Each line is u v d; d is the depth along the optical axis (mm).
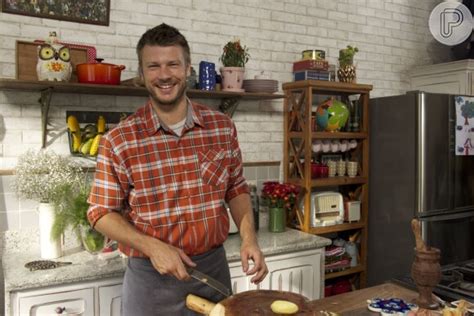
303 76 3109
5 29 2371
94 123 2602
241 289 2438
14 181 2391
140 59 1518
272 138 3244
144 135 1562
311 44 3404
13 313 1894
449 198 3133
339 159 3484
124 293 1651
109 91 2492
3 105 2385
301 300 1180
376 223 3314
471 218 3262
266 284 2537
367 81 3727
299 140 3340
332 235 3520
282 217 2918
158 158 1557
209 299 1592
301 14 3344
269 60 3213
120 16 2664
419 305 1496
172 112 1570
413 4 3965
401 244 3127
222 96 2850
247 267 1470
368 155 3332
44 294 1947
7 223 2387
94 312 2059
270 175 3236
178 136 1591
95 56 2514
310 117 3020
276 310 1093
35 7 2428
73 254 2285
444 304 1522
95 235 2203
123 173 1526
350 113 3357
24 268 2059
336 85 3105
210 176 1609
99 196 1522
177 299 1558
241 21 3080
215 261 1628
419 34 4016
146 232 1544
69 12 2514
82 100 2576
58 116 2512
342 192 3549
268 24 3195
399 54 3906
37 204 2449
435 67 3723
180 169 1576
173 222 1555
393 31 3855
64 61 2260
